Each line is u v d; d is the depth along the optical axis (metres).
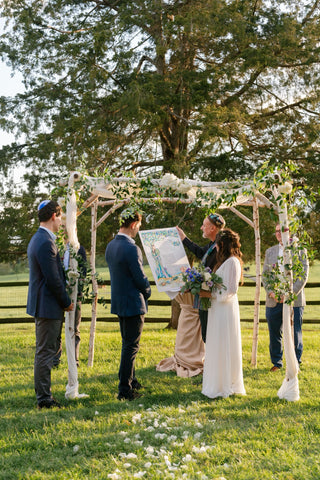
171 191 5.09
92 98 9.76
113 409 4.51
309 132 10.41
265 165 4.89
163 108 9.58
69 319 4.88
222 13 9.77
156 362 6.55
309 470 3.15
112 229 10.49
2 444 3.68
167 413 4.38
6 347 7.88
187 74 9.47
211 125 8.99
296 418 4.22
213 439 3.74
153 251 5.42
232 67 9.81
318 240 9.99
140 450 3.56
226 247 4.98
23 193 10.93
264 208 9.45
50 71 10.38
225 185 5.14
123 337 4.91
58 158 9.98
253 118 10.58
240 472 3.15
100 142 9.55
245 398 4.87
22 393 5.07
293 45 9.91
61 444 3.70
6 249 10.49
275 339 6.26
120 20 9.92
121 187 5.00
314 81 10.48
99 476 3.14
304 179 10.03
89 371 6.08
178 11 10.34
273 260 6.24
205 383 5.02
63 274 4.71
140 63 10.95
